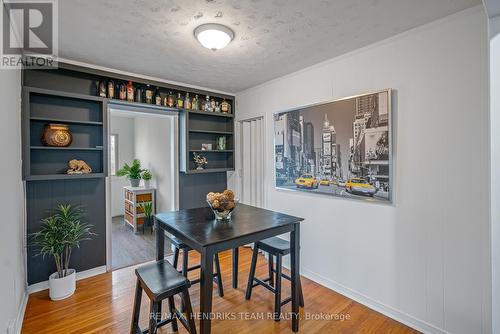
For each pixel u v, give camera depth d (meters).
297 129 2.98
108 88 2.92
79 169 2.74
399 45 2.12
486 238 1.73
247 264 3.32
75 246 2.79
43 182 2.62
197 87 3.63
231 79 3.31
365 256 2.39
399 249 2.15
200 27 1.97
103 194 3.00
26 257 2.50
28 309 2.28
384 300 2.26
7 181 1.73
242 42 2.26
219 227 1.92
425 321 2.02
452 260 1.88
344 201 2.54
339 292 2.60
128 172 5.08
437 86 1.92
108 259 3.03
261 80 3.36
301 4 1.71
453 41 1.84
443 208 1.91
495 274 1.18
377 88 2.26
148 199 4.82
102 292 2.58
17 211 2.10
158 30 2.04
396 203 2.16
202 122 3.90
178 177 3.71
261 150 3.61
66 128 2.65
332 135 2.60
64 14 1.80
